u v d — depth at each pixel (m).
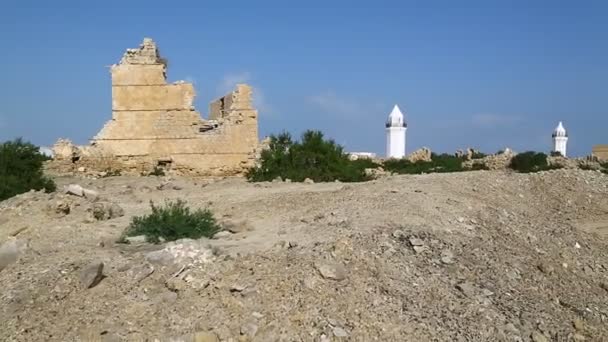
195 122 31.25
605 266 13.98
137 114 30.86
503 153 44.56
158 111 31.00
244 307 9.55
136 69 30.81
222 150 31.41
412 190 17.41
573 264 13.69
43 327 9.30
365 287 10.27
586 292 12.36
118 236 13.73
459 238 13.20
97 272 10.28
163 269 10.55
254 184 25.72
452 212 14.97
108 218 16.38
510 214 16.30
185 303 9.67
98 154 30.39
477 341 9.45
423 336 9.30
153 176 29.95
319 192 19.28
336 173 29.31
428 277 11.09
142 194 22.41
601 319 11.17
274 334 9.03
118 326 9.22
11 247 12.02
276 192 21.09
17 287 10.30
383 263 11.15
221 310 9.50
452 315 10.02
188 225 13.59
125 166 30.72
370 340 9.09
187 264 10.56
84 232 14.27
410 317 9.70
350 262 10.91
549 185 21.02
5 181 21.92
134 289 10.09
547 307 11.14
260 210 17.22
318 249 11.27
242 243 12.48
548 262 13.27
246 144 31.61
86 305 9.74
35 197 17.61
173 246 11.12
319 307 9.61
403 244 12.23
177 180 28.36
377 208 14.79
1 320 9.50
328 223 13.59
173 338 8.86
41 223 15.25
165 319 9.32
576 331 10.48
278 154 29.97
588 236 16.08
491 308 10.45
